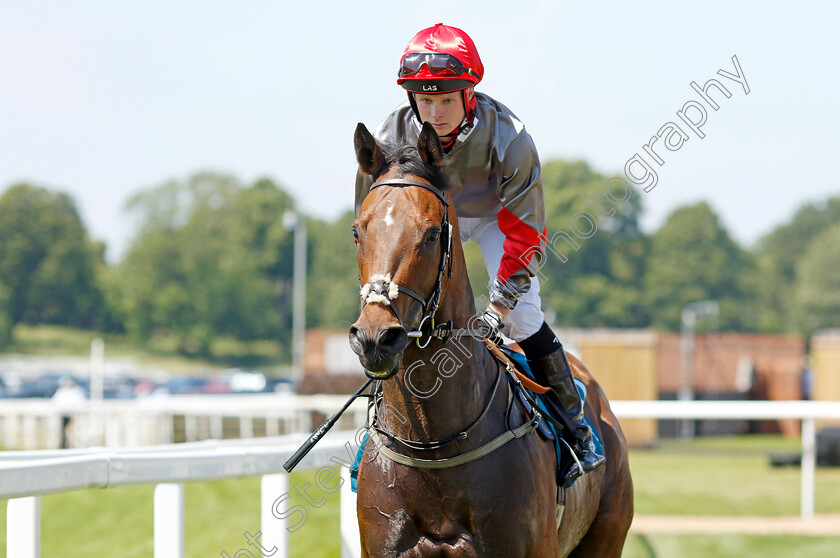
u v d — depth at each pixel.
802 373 36.84
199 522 9.79
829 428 17.55
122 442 16.95
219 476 5.38
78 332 114.75
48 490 4.41
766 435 36.09
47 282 112.81
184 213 120.56
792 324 117.19
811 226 135.12
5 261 111.94
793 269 133.00
